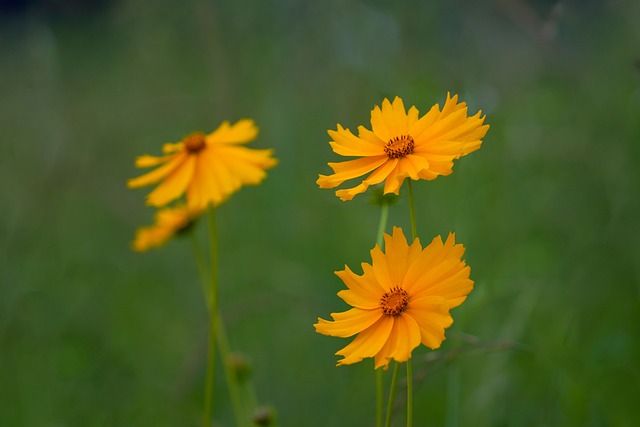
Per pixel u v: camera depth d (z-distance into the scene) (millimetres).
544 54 860
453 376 609
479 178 761
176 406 719
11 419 797
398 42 948
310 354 829
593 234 708
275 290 867
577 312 646
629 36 806
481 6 923
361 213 935
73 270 976
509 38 928
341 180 475
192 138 610
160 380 816
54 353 837
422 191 876
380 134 477
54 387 811
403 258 457
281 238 969
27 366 852
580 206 773
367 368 720
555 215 776
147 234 687
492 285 670
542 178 830
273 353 840
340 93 976
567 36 839
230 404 797
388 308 450
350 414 720
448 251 454
